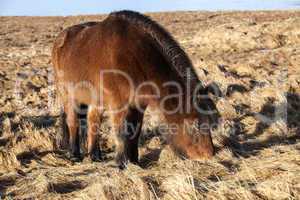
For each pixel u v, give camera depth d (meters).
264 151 6.21
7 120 8.70
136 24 5.88
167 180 5.09
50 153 7.00
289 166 5.21
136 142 6.27
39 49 22.78
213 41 20.62
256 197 4.52
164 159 6.29
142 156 6.75
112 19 6.16
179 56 5.66
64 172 6.09
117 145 6.06
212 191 4.68
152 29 5.80
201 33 23.89
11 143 7.45
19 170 6.41
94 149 6.69
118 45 5.85
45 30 36.25
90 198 4.89
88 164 6.33
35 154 7.08
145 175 5.59
